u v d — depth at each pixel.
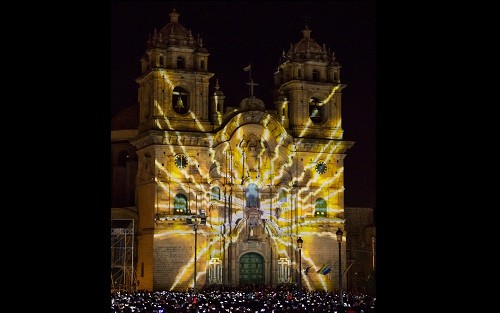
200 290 89.44
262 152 100.06
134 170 106.25
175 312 51.59
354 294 89.50
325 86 104.50
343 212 103.50
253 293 79.31
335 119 104.75
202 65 98.81
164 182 94.75
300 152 101.88
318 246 101.31
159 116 95.88
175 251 93.88
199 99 98.12
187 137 95.75
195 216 85.88
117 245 98.81
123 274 95.31
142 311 51.25
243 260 98.94
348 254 108.88
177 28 98.56
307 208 101.56
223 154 98.44
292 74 103.88
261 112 99.44
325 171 103.25
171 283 93.25
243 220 98.75
